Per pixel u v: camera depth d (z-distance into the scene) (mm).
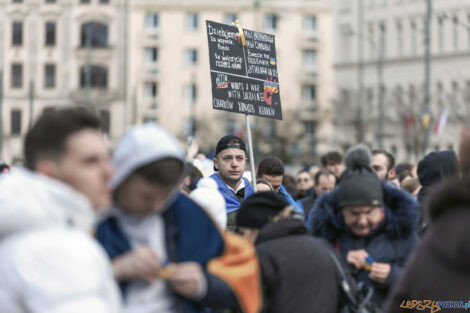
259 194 6516
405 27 73688
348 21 77812
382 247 7090
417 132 63094
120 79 90125
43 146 3756
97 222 4352
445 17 41406
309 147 76812
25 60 90125
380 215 7125
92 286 3393
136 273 4109
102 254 3557
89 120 3807
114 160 4242
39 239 3400
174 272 4172
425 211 4625
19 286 3355
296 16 91250
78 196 3650
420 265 4594
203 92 90375
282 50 91125
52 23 90250
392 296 4805
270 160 11570
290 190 14141
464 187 4418
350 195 6840
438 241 4449
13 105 89938
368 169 7270
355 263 7004
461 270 4418
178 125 90188
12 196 3490
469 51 68562
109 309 3516
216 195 8188
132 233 4371
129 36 90125
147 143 4195
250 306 4523
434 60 71125
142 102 90188
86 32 90188
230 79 10617
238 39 10758
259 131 74938
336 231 7273
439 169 9422
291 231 6422
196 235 4531
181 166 4355
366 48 76688
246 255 4629
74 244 3424
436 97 68375
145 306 4250
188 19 90688
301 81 91000
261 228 6449
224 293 4426
